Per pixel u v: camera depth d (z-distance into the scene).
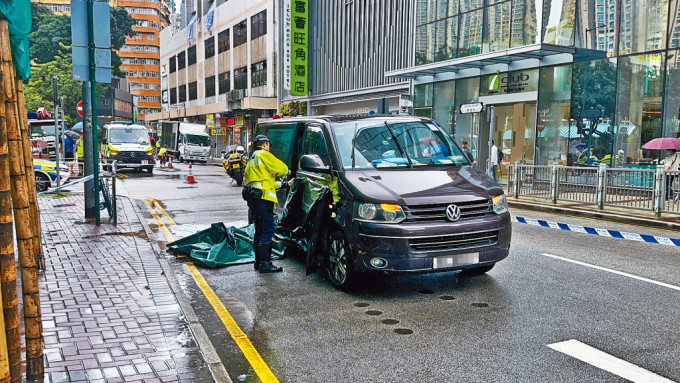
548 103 19.42
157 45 118.38
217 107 53.84
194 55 63.97
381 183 5.98
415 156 6.79
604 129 17.98
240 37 49.81
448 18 23.34
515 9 20.41
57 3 103.19
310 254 6.42
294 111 36.75
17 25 3.48
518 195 15.72
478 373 4.01
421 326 5.02
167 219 11.72
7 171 3.07
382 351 4.45
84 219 10.65
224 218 11.86
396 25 26.61
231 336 4.82
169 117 72.88
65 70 50.94
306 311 5.51
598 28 18.00
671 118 16.47
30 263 3.49
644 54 16.98
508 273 6.87
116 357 4.09
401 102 19.70
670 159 13.79
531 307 5.51
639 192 12.09
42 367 3.63
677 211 11.34
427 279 6.67
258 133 9.32
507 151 21.25
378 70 28.06
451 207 5.69
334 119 7.30
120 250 7.80
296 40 34.06
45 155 25.73
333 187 6.30
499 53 18.83
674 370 4.02
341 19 31.16
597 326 4.94
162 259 7.29
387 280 6.64
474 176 6.42
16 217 3.45
